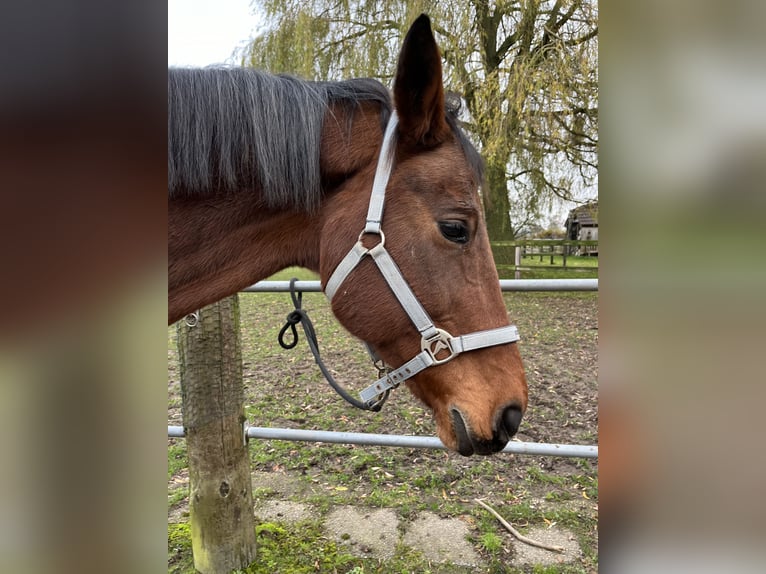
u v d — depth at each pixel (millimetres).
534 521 2428
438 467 2975
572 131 8047
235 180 1313
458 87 7727
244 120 1298
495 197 8234
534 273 8953
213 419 2033
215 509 2053
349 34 8039
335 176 1349
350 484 2814
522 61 7500
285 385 4426
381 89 1415
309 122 1320
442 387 1304
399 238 1276
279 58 8312
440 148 1328
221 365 2045
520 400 1313
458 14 7562
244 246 1362
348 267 1296
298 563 2150
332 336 6098
